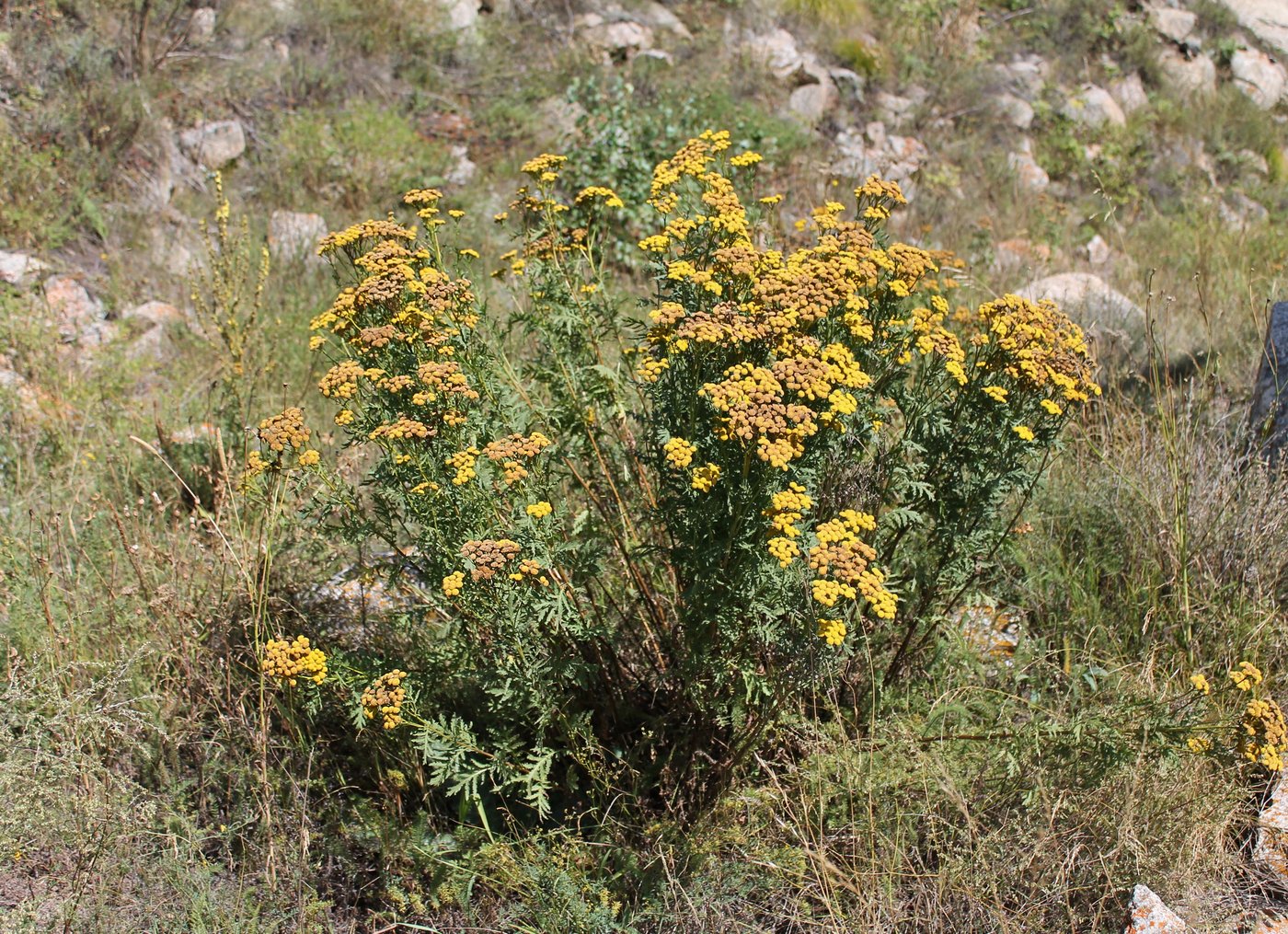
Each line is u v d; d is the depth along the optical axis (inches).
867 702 133.9
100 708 123.7
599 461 136.1
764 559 109.8
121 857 115.7
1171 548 159.3
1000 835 117.7
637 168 297.9
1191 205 402.3
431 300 120.9
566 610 111.6
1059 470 179.6
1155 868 115.3
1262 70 505.4
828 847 118.9
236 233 257.3
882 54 416.5
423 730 112.0
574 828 125.5
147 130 268.8
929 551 129.9
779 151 340.2
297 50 316.8
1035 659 142.6
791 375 106.3
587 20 379.9
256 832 120.6
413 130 315.3
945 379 125.4
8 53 265.9
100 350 211.6
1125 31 478.3
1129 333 242.4
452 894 115.8
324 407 204.1
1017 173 383.2
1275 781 125.8
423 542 117.6
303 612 137.6
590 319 136.3
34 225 237.5
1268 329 189.5
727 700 123.0
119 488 170.9
